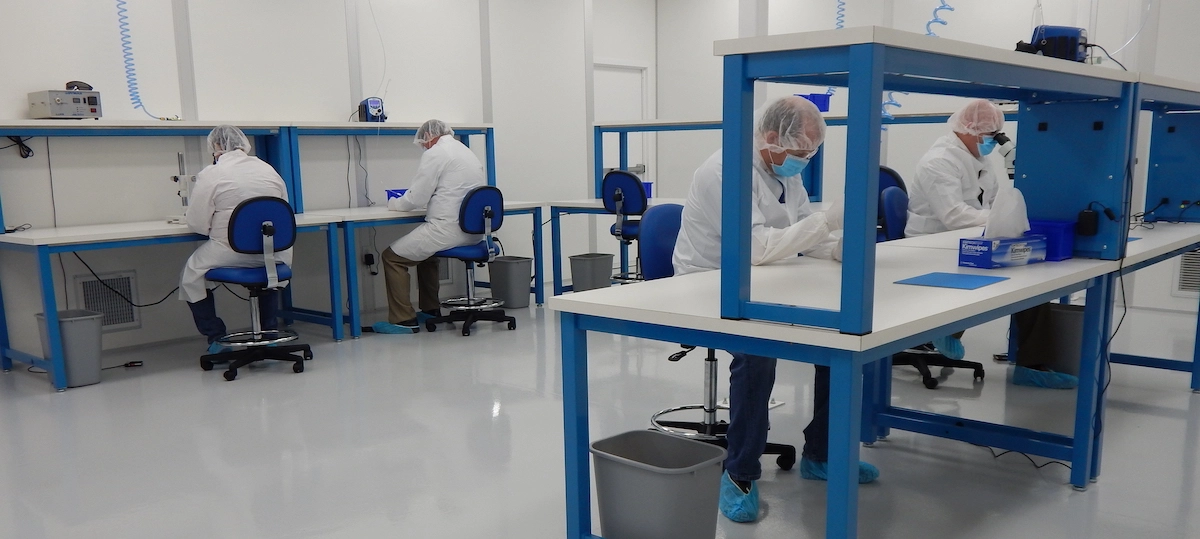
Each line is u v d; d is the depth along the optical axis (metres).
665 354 4.09
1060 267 2.16
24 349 4.14
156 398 3.43
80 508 2.31
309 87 5.00
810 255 2.33
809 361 1.47
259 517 2.23
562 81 6.50
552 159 6.50
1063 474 2.48
